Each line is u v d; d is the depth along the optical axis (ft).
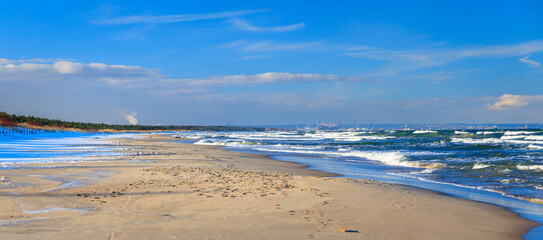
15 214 30.32
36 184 46.47
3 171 59.77
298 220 29.76
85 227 26.61
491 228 28.96
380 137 280.31
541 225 29.78
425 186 52.03
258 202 36.32
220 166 74.59
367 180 55.21
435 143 176.76
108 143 192.54
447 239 26.00
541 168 67.05
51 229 25.95
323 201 37.29
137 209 32.78
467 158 94.17
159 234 25.14
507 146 141.59
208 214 31.22
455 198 41.27
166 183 48.21
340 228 27.53
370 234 26.55
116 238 24.04
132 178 53.16
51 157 92.89
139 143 199.21
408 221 30.42
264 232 26.14
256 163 87.30
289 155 116.16
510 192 46.55
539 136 218.18
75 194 39.55
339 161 95.04
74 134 390.83
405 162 86.43
